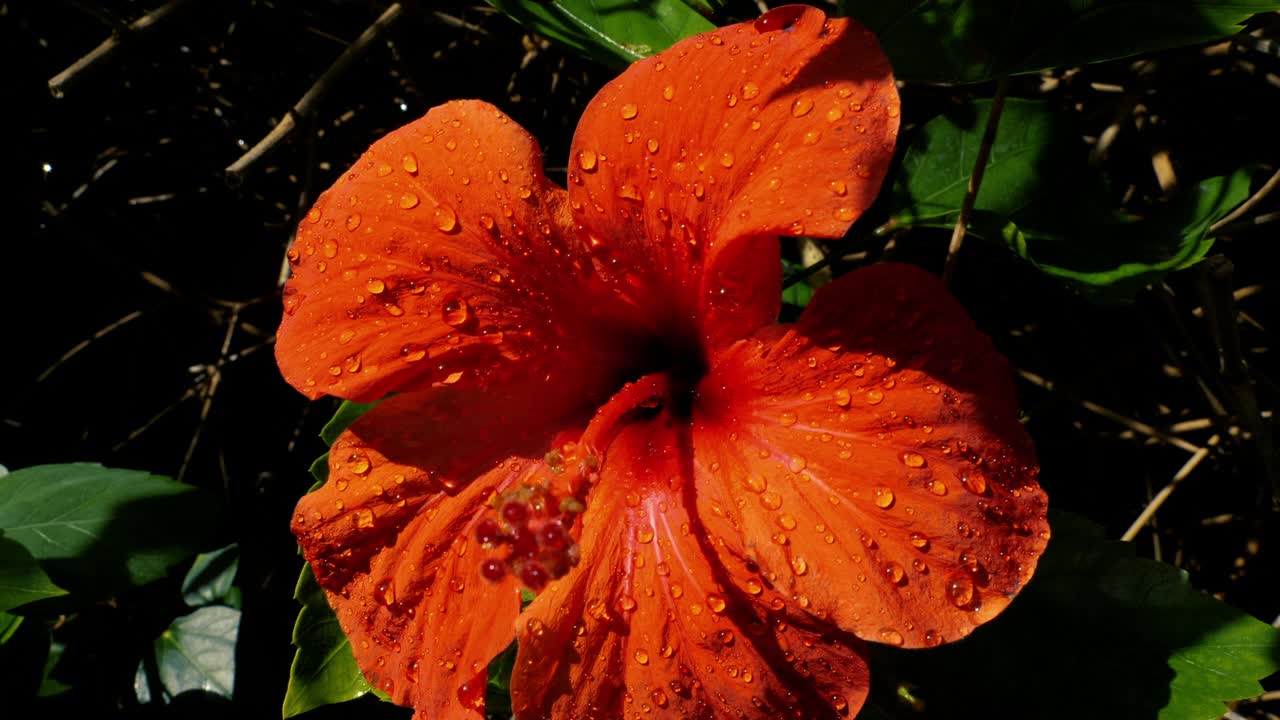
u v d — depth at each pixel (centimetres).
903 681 23
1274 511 29
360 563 22
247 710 31
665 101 20
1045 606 23
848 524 19
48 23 35
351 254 22
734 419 21
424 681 22
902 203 26
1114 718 22
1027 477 19
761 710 20
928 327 19
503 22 33
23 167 36
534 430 23
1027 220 25
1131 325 30
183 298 38
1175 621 22
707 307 21
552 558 19
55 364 37
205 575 33
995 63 22
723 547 21
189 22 35
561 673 21
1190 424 30
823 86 19
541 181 22
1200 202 24
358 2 32
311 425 36
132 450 38
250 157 29
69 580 29
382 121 36
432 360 22
